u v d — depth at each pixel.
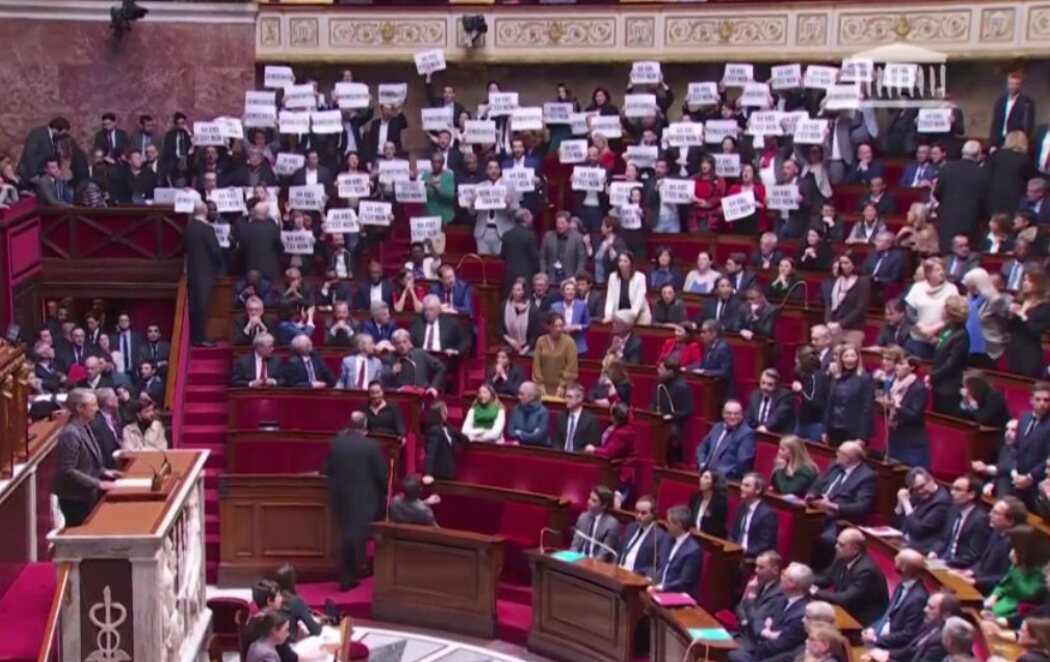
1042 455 16.86
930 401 19.92
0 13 31.14
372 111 31.34
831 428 19.78
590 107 30.08
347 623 16.28
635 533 18.34
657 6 32.31
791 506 17.84
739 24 31.91
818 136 26.45
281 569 15.91
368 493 20.83
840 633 13.81
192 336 25.89
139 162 28.25
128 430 21.34
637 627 17.64
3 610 13.65
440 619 20.03
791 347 23.53
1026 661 12.12
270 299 25.78
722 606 17.52
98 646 12.88
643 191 27.28
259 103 28.55
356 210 27.44
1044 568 14.62
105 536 12.76
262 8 32.66
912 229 24.05
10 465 14.10
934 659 13.91
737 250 26.36
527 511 20.62
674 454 21.59
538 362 23.27
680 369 21.91
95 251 27.38
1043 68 30.19
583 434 21.34
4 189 26.80
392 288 25.98
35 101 31.53
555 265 25.88
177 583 14.34
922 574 14.99
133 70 31.88
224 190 26.75
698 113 28.97
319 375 24.14
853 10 31.03
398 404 23.03
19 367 14.56
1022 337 19.81
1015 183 24.58
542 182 28.34
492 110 29.17
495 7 32.84
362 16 32.94
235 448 22.72
